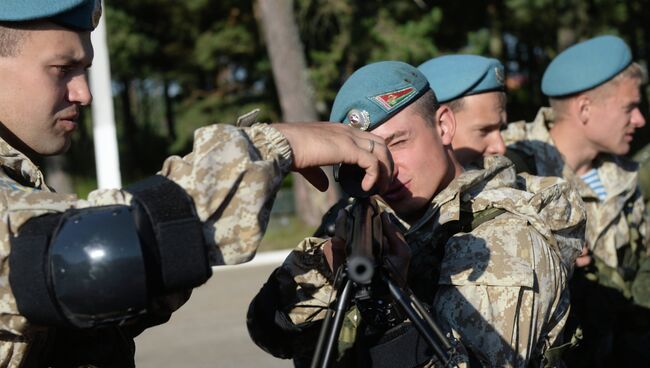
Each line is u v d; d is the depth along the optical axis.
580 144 3.54
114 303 1.33
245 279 9.48
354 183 1.57
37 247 1.35
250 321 2.25
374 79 2.23
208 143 1.44
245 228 1.43
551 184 2.40
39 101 1.58
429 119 2.28
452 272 2.01
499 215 2.12
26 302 1.36
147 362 5.98
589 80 3.47
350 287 1.49
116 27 23.45
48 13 1.54
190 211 1.39
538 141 3.49
